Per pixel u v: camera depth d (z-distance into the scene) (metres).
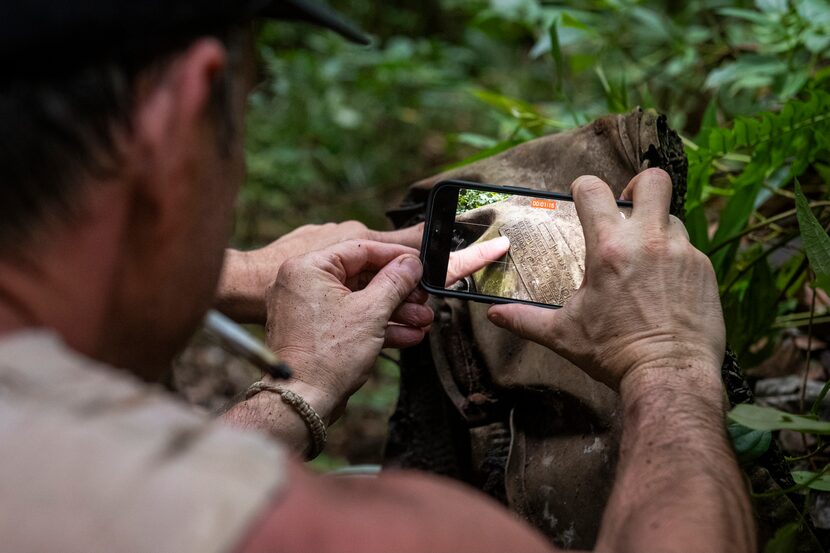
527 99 4.24
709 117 1.54
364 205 3.57
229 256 1.35
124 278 0.61
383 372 2.64
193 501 0.50
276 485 0.52
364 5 4.78
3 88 0.55
